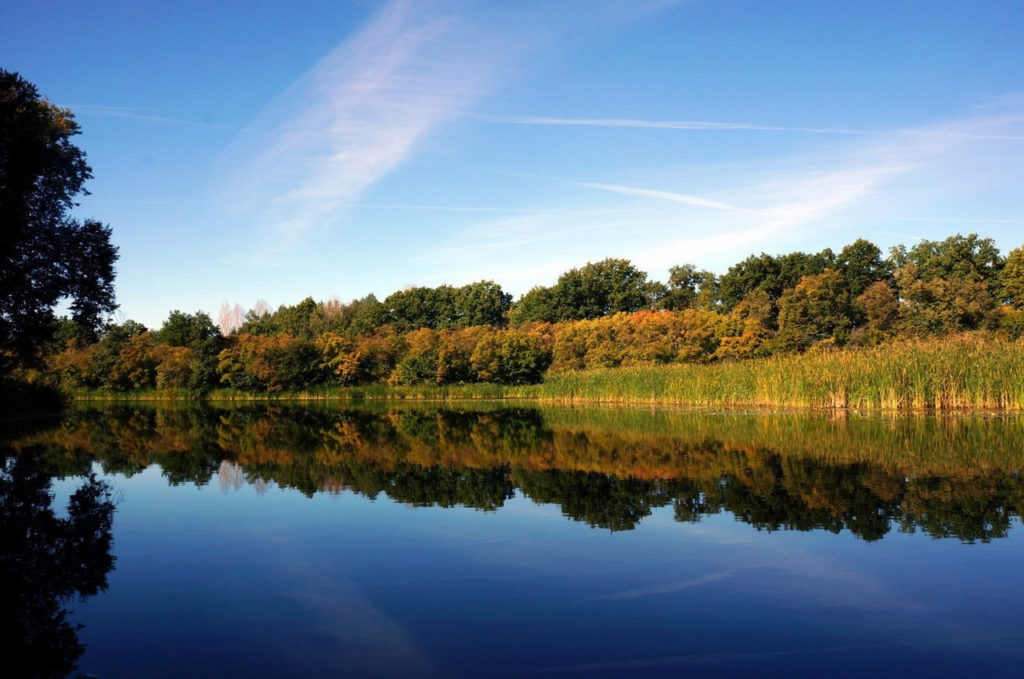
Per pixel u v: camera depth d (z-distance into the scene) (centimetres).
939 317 6069
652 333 6606
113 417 4528
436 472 1928
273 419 4253
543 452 2314
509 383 7675
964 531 1167
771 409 3825
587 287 9594
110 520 1375
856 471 1747
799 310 6662
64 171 2845
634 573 987
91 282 2886
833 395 3697
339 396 7625
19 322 2753
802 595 889
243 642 761
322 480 1823
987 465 1789
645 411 4194
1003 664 690
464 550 1117
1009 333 5834
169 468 2083
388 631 787
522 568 1019
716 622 805
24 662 712
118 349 8056
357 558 1081
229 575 1005
